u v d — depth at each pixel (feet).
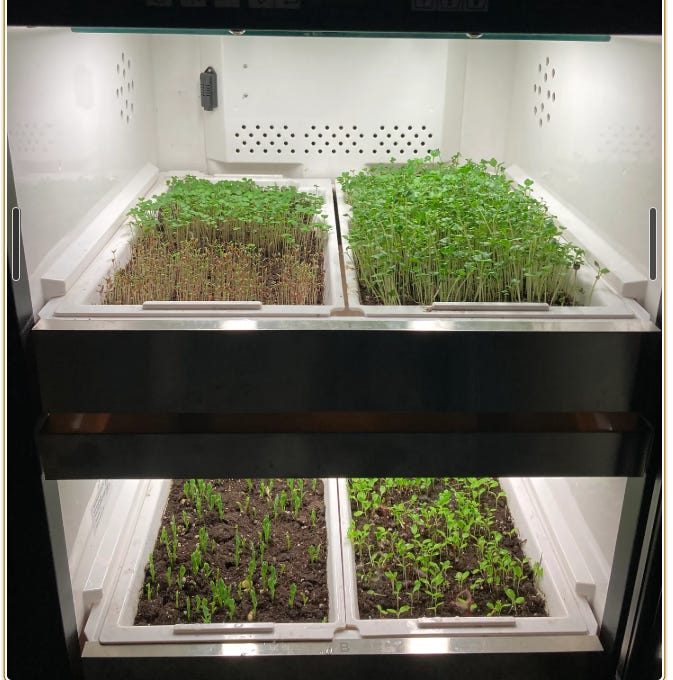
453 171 8.96
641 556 6.04
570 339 5.47
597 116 6.92
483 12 4.80
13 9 4.69
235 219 8.10
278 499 7.80
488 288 6.93
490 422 5.91
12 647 6.15
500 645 6.34
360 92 9.13
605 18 4.82
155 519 7.59
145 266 7.07
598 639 6.48
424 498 8.03
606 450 5.85
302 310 5.83
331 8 4.78
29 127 5.63
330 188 9.27
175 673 6.25
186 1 4.73
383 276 6.79
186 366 5.48
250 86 9.04
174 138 9.53
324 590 6.94
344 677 6.29
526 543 7.49
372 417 5.91
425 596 6.91
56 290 5.96
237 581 7.00
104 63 7.57
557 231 7.27
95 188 7.47
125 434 5.69
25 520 5.74
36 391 5.51
